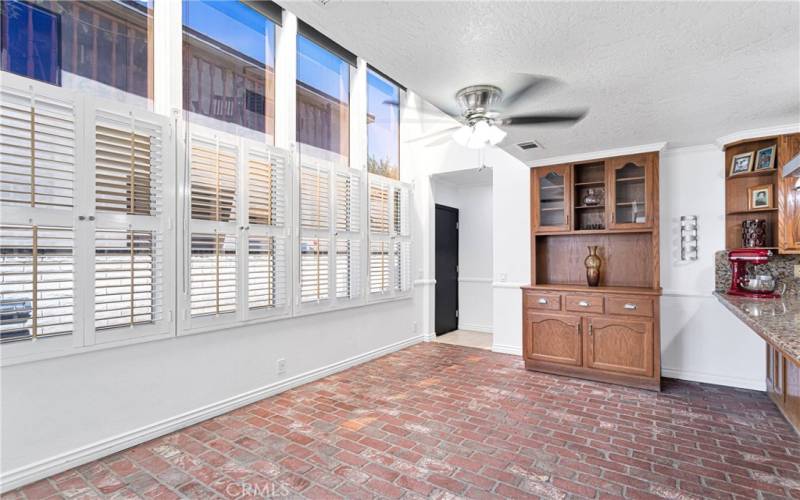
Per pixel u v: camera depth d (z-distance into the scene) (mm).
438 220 5793
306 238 3570
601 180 3996
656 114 2715
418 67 2018
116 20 2545
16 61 2168
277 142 3498
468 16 1562
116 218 2344
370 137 4719
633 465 2195
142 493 1955
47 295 2104
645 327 3410
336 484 2029
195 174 2750
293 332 3531
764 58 1900
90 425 2266
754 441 2465
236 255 3012
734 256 3154
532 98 2420
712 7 1489
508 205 4719
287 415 2910
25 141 2027
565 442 2469
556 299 3832
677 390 3395
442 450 2375
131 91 2600
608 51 1844
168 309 2600
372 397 3275
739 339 3486
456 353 4738
